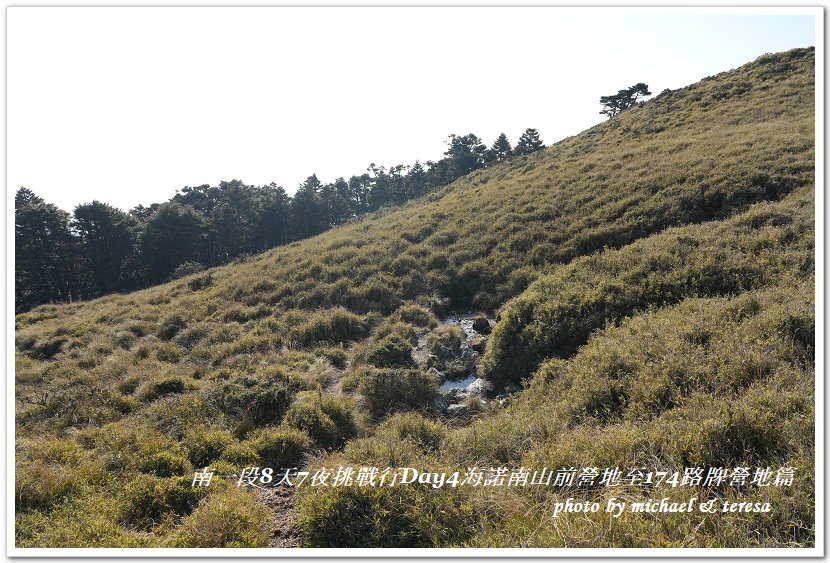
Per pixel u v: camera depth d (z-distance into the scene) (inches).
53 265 1704.0
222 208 2084.2
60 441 302.7
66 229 1731.1
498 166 1601.9
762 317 278.5
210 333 605.0
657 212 663.8
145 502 228.5
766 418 182.2
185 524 205.3
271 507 233.8
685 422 197.5
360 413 355.9
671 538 148.4
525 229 770.8
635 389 241.9
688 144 958.4
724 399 203.5
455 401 389.7
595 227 696.4
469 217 940.0
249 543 190.4
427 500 192.1
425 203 1480.1
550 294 455.2
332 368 463.2
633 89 2091.5
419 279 722.2
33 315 876.6
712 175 719.1
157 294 898.7
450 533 177.8
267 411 349.4
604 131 1413.6
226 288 812.6
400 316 605.0
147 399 403.2
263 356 510.0
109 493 238.7
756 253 425.4
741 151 796.6
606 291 425.1
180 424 325.4
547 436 237.5
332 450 301.4
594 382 265.7
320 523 191.8
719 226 518.6
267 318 633.6
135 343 613.9
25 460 273.6
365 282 720.3
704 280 396.2
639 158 964.0
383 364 465.7
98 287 1875.0
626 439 194.1
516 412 296.7
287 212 2415.1
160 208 1865.2
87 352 584.4
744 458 170.9
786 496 153.0
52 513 215.5
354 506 192.4
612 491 168.7
